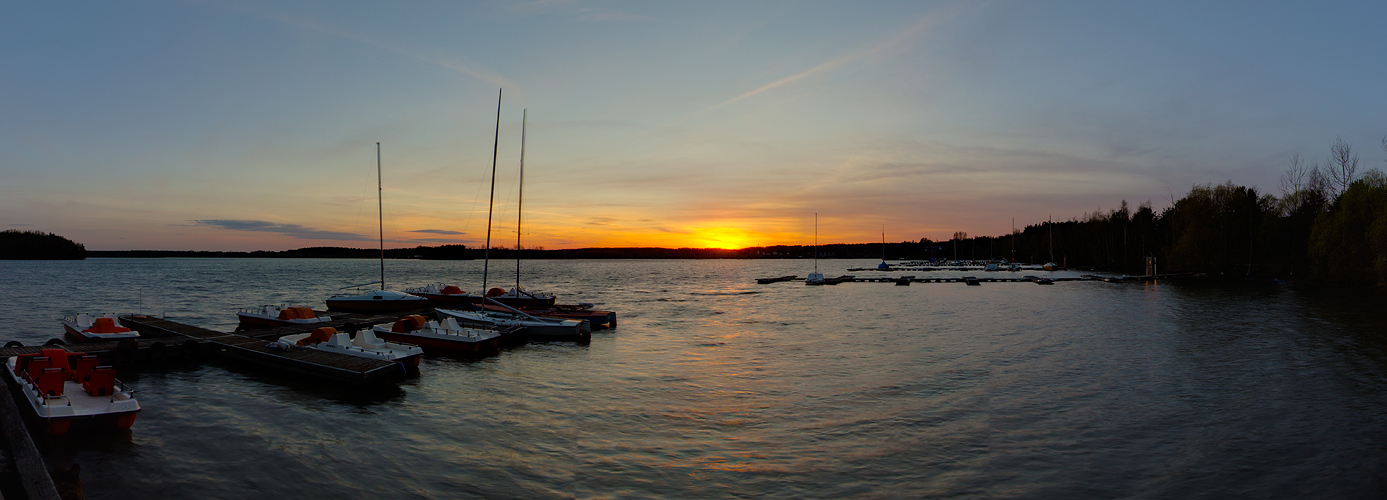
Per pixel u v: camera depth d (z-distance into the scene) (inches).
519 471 665.0
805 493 606.2
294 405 935.7
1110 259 6254.9
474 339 1374.3
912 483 627.5
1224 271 4259.4
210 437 778.2
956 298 2992.1
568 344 1541.6
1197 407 897.5
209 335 1413.6
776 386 1051.3
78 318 1507.1
